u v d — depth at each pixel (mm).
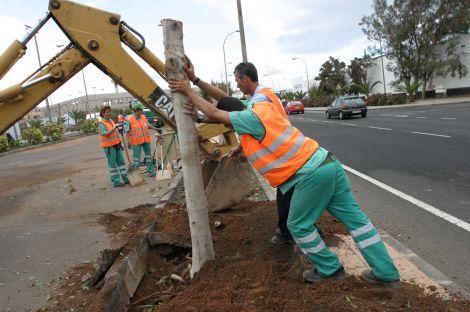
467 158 9398
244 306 3174
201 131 5684
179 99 3641
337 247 4438
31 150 26078
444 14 44062
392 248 4445
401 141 13281
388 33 47531
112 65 4840
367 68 63031
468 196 6430
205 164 6262
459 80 45750
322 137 16875
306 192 3371
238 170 5855
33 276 4582
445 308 3031
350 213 3480
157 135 10875
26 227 6621
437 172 8297
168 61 3535
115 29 4793
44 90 4738
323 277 3580
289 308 3102
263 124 3342
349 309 3020
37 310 3787
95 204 7922
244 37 17438
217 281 3674
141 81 4949
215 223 5320
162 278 4223
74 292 4070
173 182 9078
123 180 9797
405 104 39562
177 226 5285
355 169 9445
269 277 3693
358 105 26469
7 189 10656
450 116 21016
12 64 4520
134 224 6168
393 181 7902
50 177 12039
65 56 4797
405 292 3283
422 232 5094
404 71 48844
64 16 4668
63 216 7176
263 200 6652
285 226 4391
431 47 45125
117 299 3533
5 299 4062
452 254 4402
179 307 3281
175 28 3535
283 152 3373
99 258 4930
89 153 18891
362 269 3863
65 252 5277
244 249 4500
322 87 72500
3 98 4531
